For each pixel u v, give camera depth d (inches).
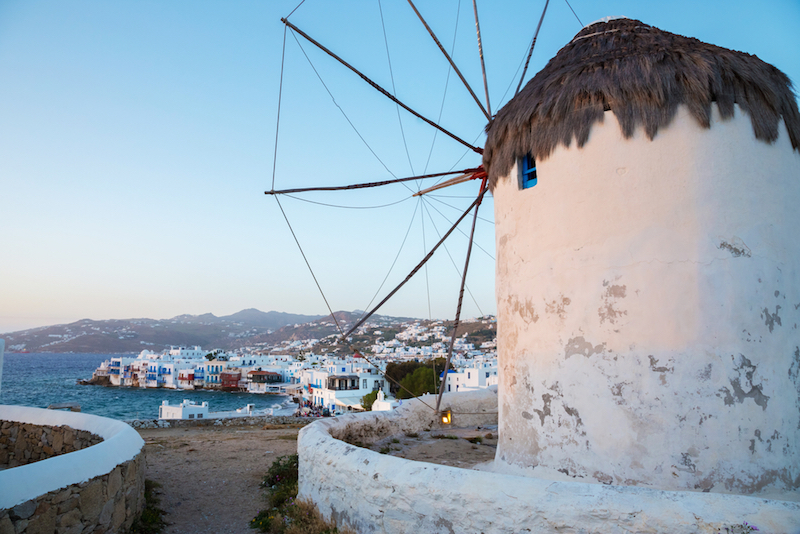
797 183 281.9
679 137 264.5
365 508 261.0
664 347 253.4
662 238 260.8
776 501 171.5
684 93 264.8
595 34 338.6
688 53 275.0
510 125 326.3
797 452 250.5
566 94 292.4
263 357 6993.1
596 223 277.9
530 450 295.7
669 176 263.7
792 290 264.4
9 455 431.8
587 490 195.3
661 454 247.3
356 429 453.7
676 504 178.1
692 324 251.0
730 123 264.5
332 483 293.1
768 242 260.1
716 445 241.0
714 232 255.9
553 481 205.6
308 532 284.8
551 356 288.7
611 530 182.1
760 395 245.0
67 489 235.9
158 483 400.2
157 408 3855.8
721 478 237.5
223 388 5374.0
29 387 5639.8
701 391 245.6
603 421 263.3
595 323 272.2
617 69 281.3
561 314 286.2
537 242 304.8
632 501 184.1
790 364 255.3
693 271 254.1
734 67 266.8
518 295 317.1
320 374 3732.8
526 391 303.6
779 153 274.1
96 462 262.4
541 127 305.6
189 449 556.7
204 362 6097.4
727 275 252.4
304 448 341.4
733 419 242.4
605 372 265.9
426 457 407.8
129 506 293.6
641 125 270.2
